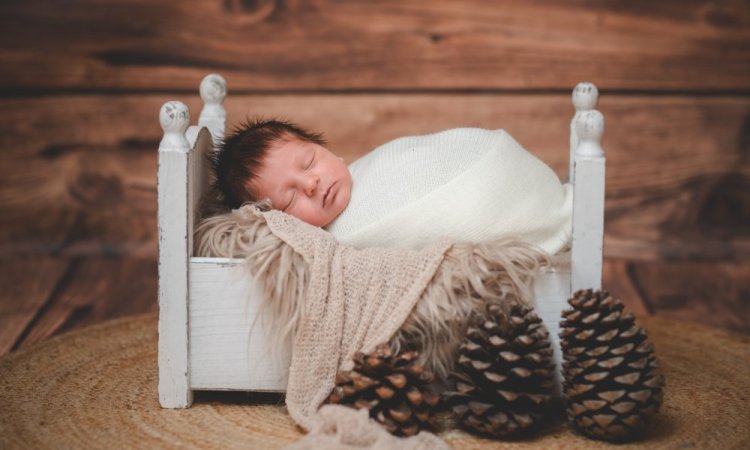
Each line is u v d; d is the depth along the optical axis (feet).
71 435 4.31
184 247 4.50
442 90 8.19
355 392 4.14
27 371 5.14
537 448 4.19
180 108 4.44
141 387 4.94
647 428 4.42
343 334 4.42
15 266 7.89
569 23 8.09
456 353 4.43
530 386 4.19
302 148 4.93
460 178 4.65
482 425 4.20
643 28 8.11
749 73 8.16
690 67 8.16
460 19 8.09
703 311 6.75
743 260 8.20
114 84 8.21
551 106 8.18
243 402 4.75
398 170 4.86
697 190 8.33
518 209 4.69
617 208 8.36
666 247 8.29
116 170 8.36
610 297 4.14
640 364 4.11
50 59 8.17
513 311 4.21
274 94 8.19
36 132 8.29
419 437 4.05
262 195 4.92
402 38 8.13
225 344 4.58
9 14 8.10
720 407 4.71
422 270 4.39
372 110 8.22
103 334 5.81
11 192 8.33
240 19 8.09
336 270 4.43
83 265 7.95
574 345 4.16
